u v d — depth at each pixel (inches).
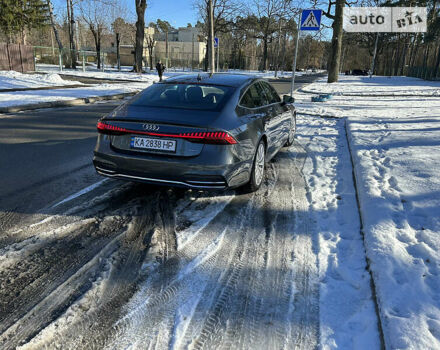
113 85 776.3
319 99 605.9
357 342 76.7
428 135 258.5
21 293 90.4
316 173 199.5
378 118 386.3
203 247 115.7
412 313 80.1
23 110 408.2
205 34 1866.4
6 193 154.6
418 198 142.9
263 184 178.4
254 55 3341.5
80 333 78.1
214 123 130.5
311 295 93.1
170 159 128.9
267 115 176.1
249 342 77.2
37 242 114.7
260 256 111.4
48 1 1405.0
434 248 107.0
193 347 75.3
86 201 148.8
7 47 914.7
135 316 83.9
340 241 120.6
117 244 115.7
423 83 1300.4
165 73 1427.2
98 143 141.2
